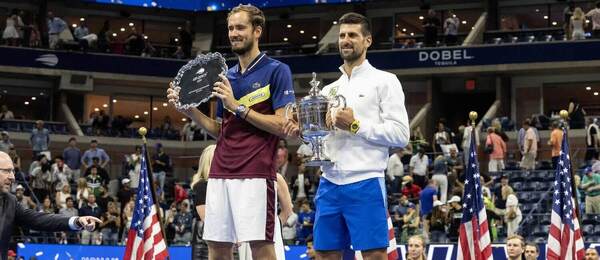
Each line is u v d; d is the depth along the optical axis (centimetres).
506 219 1823
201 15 3666
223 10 3597
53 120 3341
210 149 859
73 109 3369
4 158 635
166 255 1145
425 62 3156
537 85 3195
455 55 3127
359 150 620
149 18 3697
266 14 3678
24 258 1758
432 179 2062
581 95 3155
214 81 587
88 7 3597
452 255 1531
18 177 2339
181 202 2036
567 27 3102
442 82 3300
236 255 873
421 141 2466
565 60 3022
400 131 616
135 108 3484
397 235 1842
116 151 3147
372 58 3209
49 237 1927
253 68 601
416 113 3316
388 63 3195
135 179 2377
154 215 1149
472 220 1048
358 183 618
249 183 588
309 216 1845
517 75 3212
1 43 3231
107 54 3316
